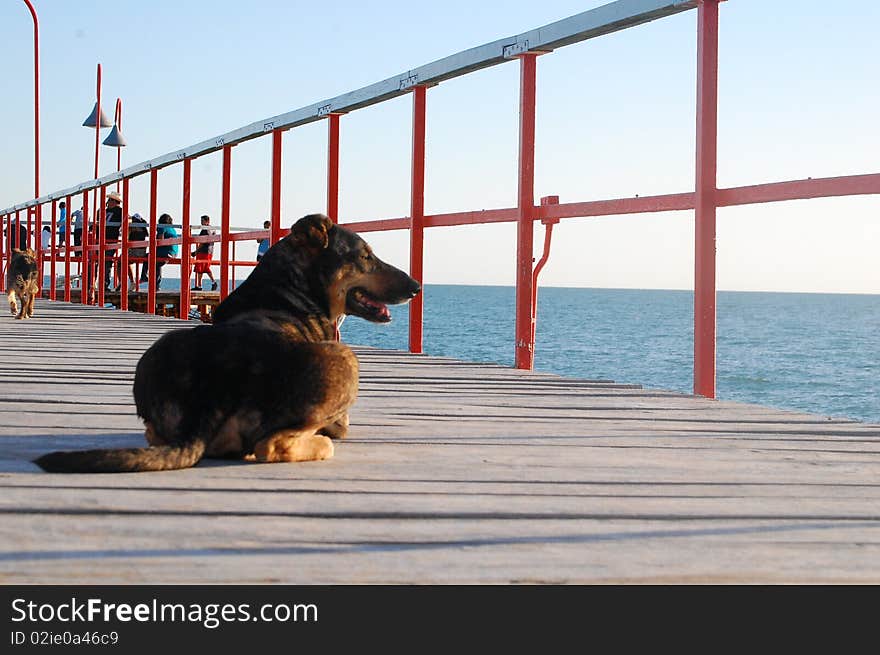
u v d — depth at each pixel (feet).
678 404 14.69
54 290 55.16
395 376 17.99
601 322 226.38
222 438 9.39
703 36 15.62
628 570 6.39
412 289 11.99
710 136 15.65
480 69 20.93
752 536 7.23
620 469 9.68
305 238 11.29
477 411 13.66
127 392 14.94
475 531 7.19
